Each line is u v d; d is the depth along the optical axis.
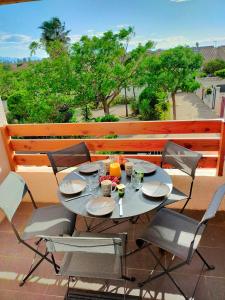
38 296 1.81
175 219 1.85
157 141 2.62
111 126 2.64
